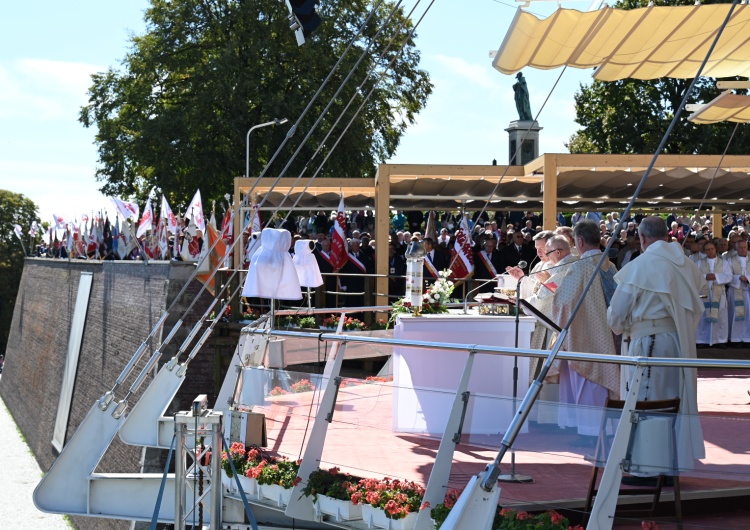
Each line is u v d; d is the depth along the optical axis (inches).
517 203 1145.4
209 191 1877.5
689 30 463.8
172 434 492.4
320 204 1201.4
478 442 298.4
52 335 1827.0
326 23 1811.0
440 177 912.3
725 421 256.2
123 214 1184.2
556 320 380.8
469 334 418.3
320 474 353.1
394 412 354.9
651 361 255.3
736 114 541.0
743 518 284.0
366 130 1867.6
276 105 1785.2
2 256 3858.3
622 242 834.8
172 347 912.3
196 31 1931.6
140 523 820.0
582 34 472.4
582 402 371.9
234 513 394.0
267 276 482.6
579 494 285.6
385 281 874.1
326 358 519.2
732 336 742.5
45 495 460.4
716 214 1131.9
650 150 1747.0
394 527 314.7
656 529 261.0
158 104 1957.4
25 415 1991.9
